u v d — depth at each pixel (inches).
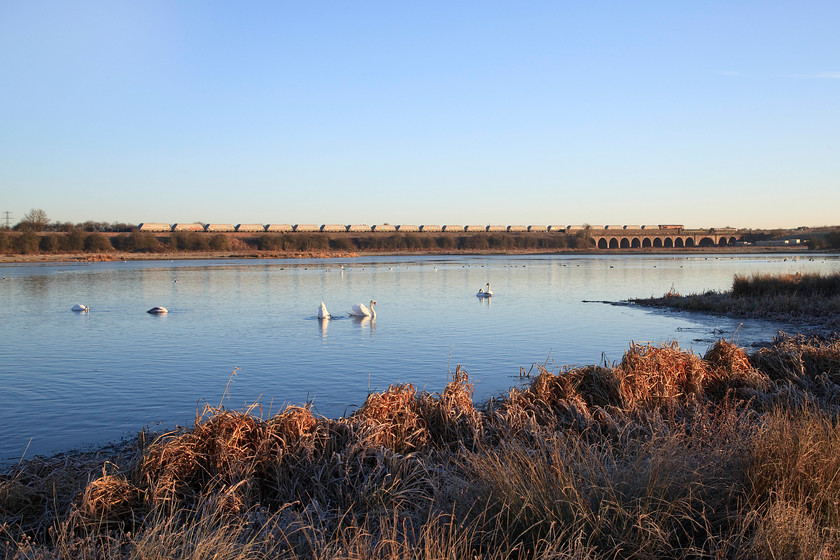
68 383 542.0
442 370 594.6
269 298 1398.9
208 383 541.6
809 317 927.7
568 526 182.7
